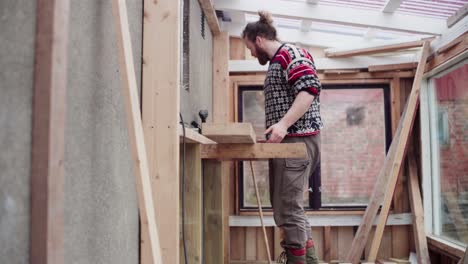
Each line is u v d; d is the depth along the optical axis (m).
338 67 4.02
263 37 2.43
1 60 0.78
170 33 1.47
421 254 3.59
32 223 0.75
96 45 1.09
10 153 0.77
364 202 4.03
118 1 1.10
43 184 0.75
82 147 1.00
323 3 3.29
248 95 4.13
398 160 3.53
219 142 2.05
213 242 2.44
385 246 3.98
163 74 1.46
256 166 4.07
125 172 1.33
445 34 3.26
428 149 3.82
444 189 3.65
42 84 0.77
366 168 4.05
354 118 4.07
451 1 2.96
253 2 3.31
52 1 0.78
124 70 1.10
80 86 0.99
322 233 4.05
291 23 3.90
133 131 1.11
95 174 1.08
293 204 2.15
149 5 1.48
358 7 3.29
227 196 3.89
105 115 1.16
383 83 4.04
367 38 3.99
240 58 4.12
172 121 1.44
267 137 2.33
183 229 1.75
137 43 1.43
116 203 1.24
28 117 0.77
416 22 3.30
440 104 3.68
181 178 1.90
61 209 0.78
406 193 3.97
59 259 0.78
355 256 3.66
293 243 2.14
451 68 3.40
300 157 2.05
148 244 1.12
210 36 3.52
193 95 2.61
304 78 2.13
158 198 1.42
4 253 0.75
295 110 2.11
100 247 1.11
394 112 3.98
